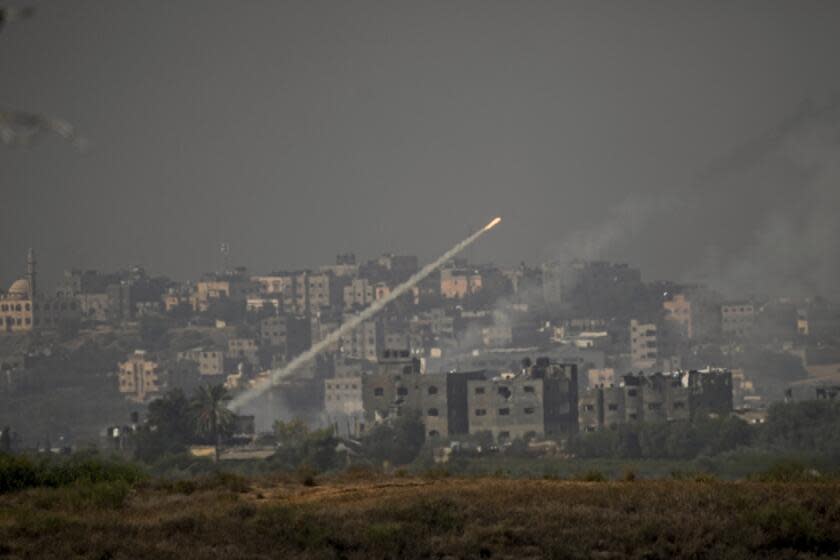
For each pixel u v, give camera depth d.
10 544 174.75
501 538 177.38
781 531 176.62
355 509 189.50
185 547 174.88
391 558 173.50
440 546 175.88
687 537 176.50
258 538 178.25
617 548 175.88
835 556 173.62
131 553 171.75
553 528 180.38
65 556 170.25
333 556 172.00
